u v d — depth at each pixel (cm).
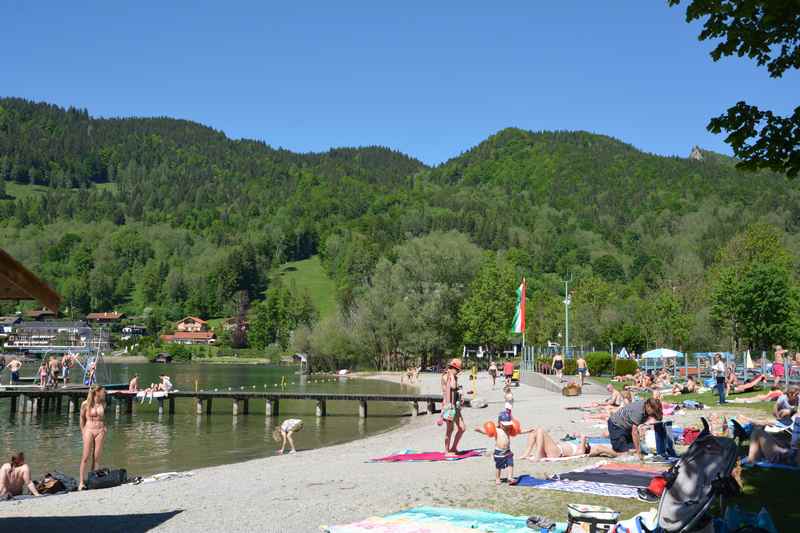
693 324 6944
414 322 8425
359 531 853
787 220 17550
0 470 1370
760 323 5678
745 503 946
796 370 3069
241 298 18738
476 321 8406
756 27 852
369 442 2331
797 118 859
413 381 6919
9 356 8581
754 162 896
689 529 694
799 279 7162
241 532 894
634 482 1156
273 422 3547
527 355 6066
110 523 980
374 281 9144
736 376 3288
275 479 1383
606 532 756
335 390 5947
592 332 8394
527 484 1173
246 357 15725
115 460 2217
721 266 7275
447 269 8712
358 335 9069
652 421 1399
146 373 9612
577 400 3369
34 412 4200
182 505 1105
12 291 776
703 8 850
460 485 1198
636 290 15612
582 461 1420
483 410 3297
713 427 1623
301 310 16225
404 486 1214
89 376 4916
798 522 845
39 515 1055
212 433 3031
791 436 1237
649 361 5269
